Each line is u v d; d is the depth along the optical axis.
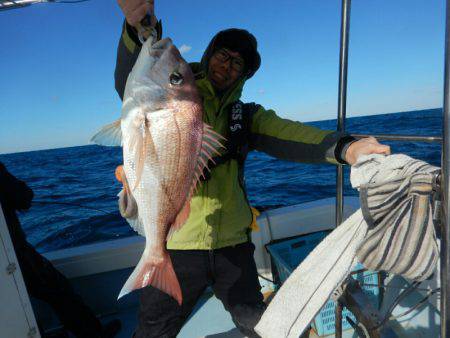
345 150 1.46
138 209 1.50
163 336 1.81
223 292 1.95
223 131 1.90
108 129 1.54
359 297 1.60
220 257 1.90
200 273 1.85
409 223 1.02
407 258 1.04
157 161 1.46
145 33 1.45
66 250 2.81
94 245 2.86
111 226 5.35
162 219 1.50
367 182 1.13
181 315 1.86
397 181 1.05
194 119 1.50
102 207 7.09
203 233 1.82
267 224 2.98
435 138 1.22
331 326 2.29
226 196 1.88
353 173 1.21
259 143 2.00
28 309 1.67
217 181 1.85
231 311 1.96
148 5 1.40
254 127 1.99
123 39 1.53
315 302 1.28
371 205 1.07
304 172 10.02
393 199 1.04
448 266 0.98
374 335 1.47
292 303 1.35
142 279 1.48
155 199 1.48
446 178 0.94
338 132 1.59
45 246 4.81
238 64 1.86
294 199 7.02
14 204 2.11
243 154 1.93
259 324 1.44
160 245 1.51
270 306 1.43
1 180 2.04
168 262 1.53
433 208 1.06
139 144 1.44
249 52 1.93
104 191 9.09
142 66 1.43
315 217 3.09
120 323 2.60
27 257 2.10
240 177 1.97
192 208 1.82
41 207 6.89
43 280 2.14
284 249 2.87
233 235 1.90
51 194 9.04
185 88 1.49
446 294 0.99
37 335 1.70
